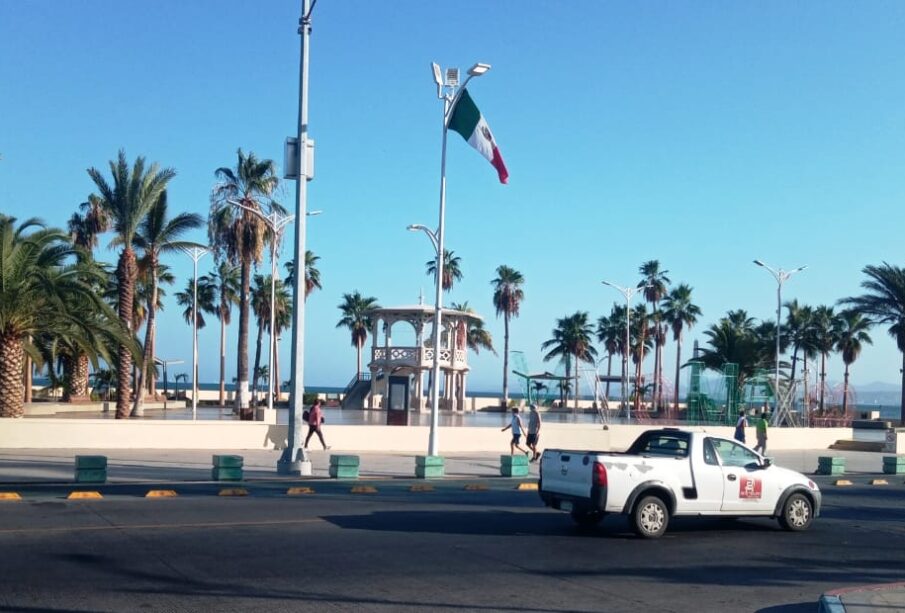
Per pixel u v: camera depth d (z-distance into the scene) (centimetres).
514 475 2531
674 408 5631
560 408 8781
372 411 6309
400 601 970
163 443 2942
